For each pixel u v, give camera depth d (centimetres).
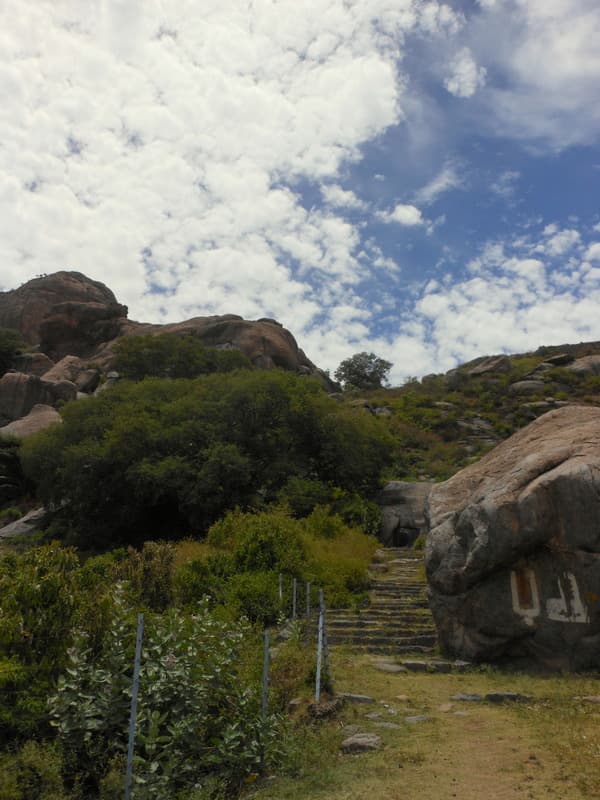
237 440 2622
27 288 7906
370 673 960
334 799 532
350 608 1353
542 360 5144
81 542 2811
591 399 4194
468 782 550
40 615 658
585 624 938
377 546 2030
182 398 2923
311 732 693
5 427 4584
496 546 991
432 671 998
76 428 3045
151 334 5472
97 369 5591
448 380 5050
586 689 845
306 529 1977
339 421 2717
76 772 573
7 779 503
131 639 677
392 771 588
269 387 2736
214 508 2405
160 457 2633
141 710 586
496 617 996
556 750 602
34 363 5931
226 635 726
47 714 584
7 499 3734
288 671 828
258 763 611
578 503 960
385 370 7000
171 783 555
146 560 1294
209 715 646
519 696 826
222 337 5553
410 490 2598
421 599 1416
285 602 1270
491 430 3969
